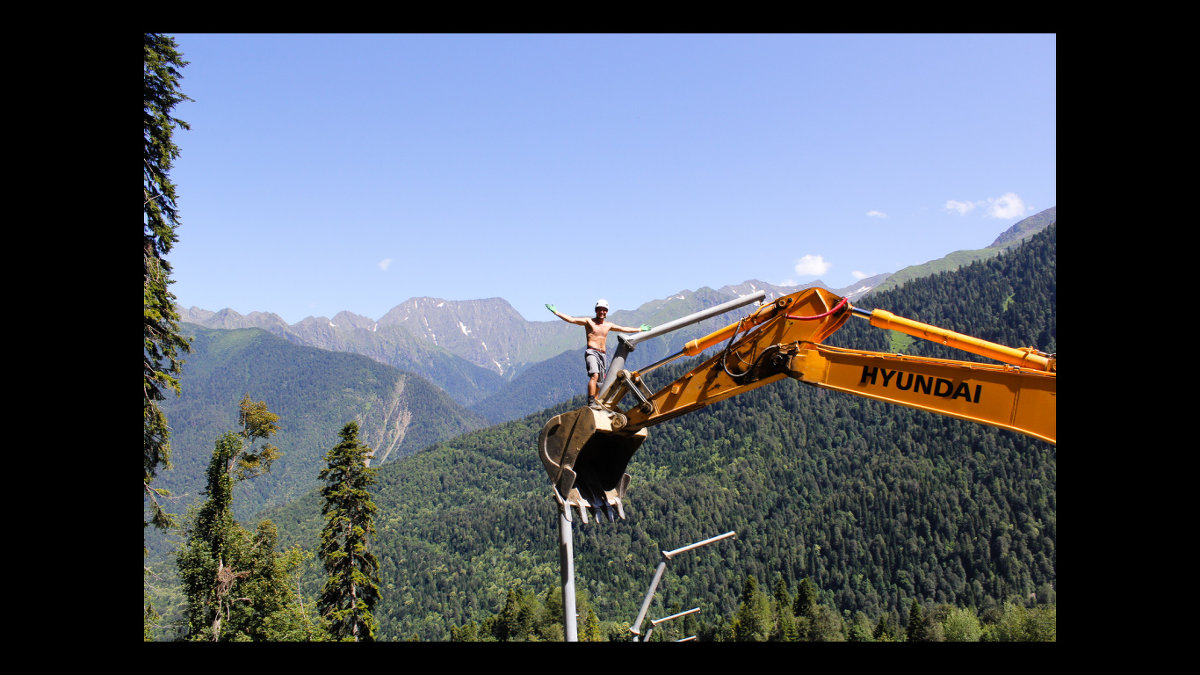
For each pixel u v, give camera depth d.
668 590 179.88
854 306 9.91
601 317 11.88
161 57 22.38
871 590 165.00
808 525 196.88
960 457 198.62
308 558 44.16
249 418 42.91
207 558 39.31
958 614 97.38
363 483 44.22
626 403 11.67
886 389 9.50
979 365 8.94
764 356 10.45
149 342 22.23
